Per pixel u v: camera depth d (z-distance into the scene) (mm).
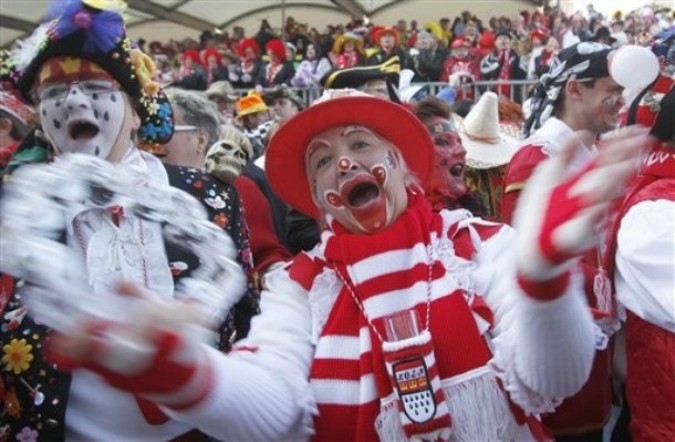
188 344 1074
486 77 10375
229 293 1450
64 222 1438
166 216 1565
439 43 11258
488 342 1462
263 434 1353
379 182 1588
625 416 2135
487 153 3418
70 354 994
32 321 1602
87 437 1569
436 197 2590
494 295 1487
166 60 13758
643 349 1868
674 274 1757
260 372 1413
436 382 1414
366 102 1607
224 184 1902
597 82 2697
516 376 1385
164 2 14602
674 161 1858
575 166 1106
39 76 1716
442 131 2701
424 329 1460
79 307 1009
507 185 2588
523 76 10234
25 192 1327
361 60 10617
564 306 1180
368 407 1444
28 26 11273
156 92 1863
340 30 14656
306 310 1569
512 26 14000
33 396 1580
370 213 1578
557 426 2041
